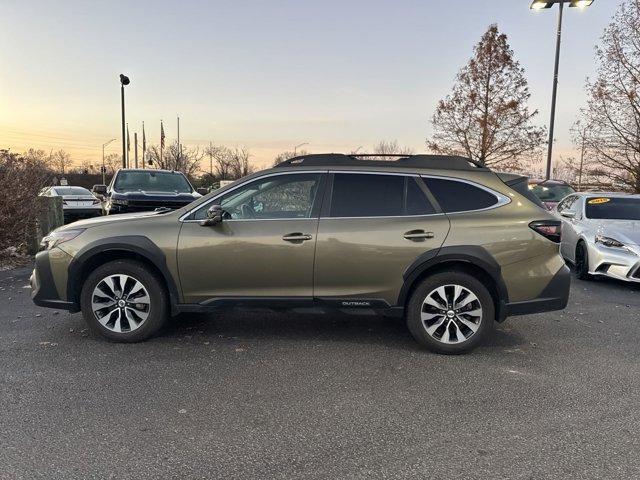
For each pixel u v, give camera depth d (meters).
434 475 2.82
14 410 3.53
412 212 4.73
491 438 3.24
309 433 3.28
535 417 3.53
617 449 3.11
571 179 26.98
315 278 4.71
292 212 4.80
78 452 3.01
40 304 4.96
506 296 4.66
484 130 26.00
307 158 4.96
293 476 2.80
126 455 2.99
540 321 5.99
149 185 11.89
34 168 9.80
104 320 4.89
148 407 3.61
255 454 3.02
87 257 4.80
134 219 4.96
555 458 3.00
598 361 4.65
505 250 4.60
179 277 4.77
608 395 3.91
